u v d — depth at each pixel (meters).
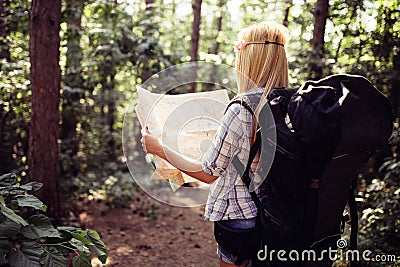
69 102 5.56
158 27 6.28
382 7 4.23
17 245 2.68
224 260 1.85
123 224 5.10
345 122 1.56
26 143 4.91
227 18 10.09
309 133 1.56
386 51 4.15
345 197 1.69
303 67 4.66
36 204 2.29
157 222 5.29
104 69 5.73
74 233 2.28
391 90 4.09
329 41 4.93
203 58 6.07
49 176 4.33
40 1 4.09
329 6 4.84
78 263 2.21
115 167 6.09
